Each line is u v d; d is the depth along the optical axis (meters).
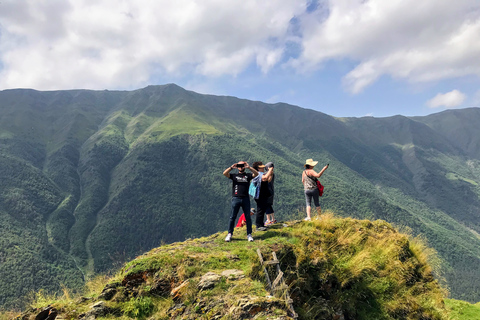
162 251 6.86
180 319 5.46
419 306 7.10
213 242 7.49
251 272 6.06
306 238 7.24
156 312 5.72
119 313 5.80
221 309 5.34
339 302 6.61
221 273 5.98
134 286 6.09
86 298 6.16
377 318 6.68
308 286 6.53
